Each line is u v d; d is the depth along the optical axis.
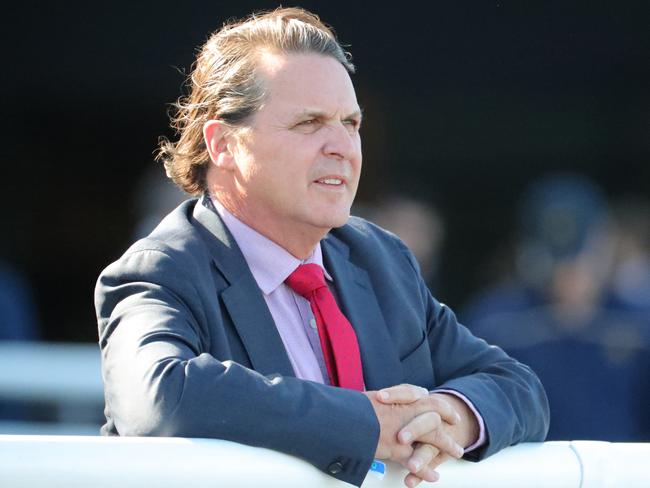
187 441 5.64
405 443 6.21
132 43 25.31
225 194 7.58
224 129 7.48
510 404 7.19
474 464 6.59
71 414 14.86
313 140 7.21
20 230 29.77
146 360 6.32
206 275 7.13
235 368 6.15
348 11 24.31
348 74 7.55
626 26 24.95
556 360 15.70
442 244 28.95
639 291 16.97
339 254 7.91
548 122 28.19
